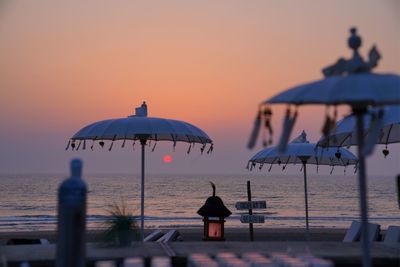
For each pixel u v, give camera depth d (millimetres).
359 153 8391
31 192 172250
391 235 17422
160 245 12250
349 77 7555
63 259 8062
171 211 115375
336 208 125188
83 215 8156
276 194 178750
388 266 10820
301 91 7660
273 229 53312
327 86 7512
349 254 10938
